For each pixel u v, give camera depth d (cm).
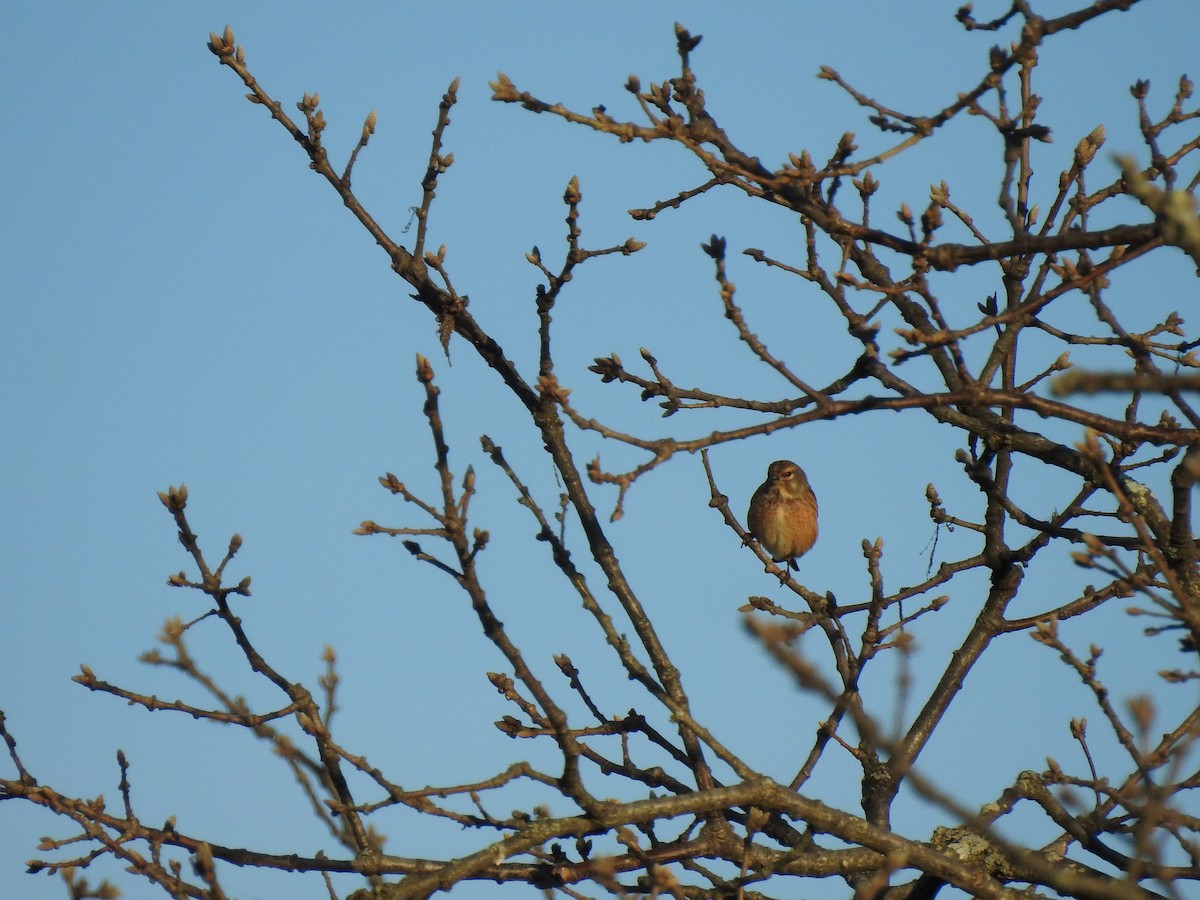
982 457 1270
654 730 1177
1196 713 1009
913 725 1312
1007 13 1003
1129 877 798
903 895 1127
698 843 1077
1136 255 955
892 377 1237
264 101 1330
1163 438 967
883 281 1312
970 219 1349
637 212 1210
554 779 973
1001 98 1160
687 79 991
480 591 921
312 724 987
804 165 1085
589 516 1263
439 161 1333
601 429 944
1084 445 807
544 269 1230
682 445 955
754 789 992
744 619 618
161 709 1016
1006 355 1320
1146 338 1227
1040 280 1320
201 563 1020
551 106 943
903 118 986
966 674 1341
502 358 1312
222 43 1324
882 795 1220
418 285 1316
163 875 962
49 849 973
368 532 903
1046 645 885
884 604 1229
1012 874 1077
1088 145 1304
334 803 988
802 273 1196
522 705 1169
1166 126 1156
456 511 898
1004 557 1355
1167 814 863
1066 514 1300
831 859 1058
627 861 1001
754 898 1098
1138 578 800
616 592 1234
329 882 1002
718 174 1136
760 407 1131
